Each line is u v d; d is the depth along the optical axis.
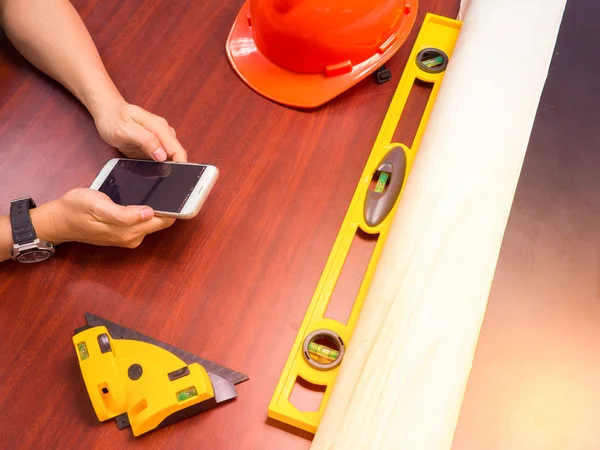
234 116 0.89
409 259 0.70
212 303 0.77
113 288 0.78
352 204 0.82
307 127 0.89
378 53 0.90
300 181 0.85
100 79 0.84
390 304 0.68
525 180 0.87
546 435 0.71
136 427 0.67
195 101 0.90
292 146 0.87
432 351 0.64
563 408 0.72
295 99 0.89
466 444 0.70
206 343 0.74
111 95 0.83
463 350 0.65
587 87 0.93
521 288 0.79
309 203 0.83
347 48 0.86
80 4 0.97
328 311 0.77
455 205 0.72
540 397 0.73
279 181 0.85
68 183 0.84
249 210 0.83
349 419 0.62
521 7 0.86
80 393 0.71
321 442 0.63
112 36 0.95
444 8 0.99
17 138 0.87
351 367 0.66
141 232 0.75
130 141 0.79
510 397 0.73
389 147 0.86
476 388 0.73
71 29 0.86
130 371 0.69
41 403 0.71
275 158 0.86
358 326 0.70
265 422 0.70
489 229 0.72
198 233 0.81
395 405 0.62
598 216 0.84
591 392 0.74
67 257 0.79
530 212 0.84
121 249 0.80
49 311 0.76
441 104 0.82
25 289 0.77
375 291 0.70
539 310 0.78
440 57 0.93
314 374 0.72
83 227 0.74
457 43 0.88
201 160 0.86
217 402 0.70
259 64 0.92
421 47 0.94
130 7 0.97
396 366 0.64
